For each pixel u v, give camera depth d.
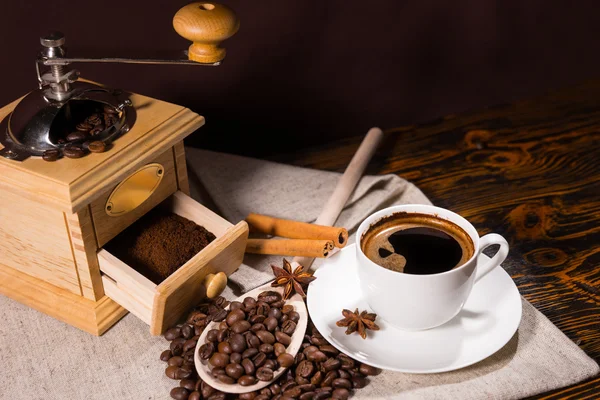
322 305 0.80
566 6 1.13
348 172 0.94
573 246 0.89
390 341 0.78
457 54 1.11
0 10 0.92
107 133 0.80
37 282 0.84
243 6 0.99
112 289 0.81
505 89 1.15
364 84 1.08
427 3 1.06
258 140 1.07
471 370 0.77
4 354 0.80
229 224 0.84
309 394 0.75
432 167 1.00
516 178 0.98
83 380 0.78
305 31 1.03
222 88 1.02
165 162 0.83
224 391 0.75
